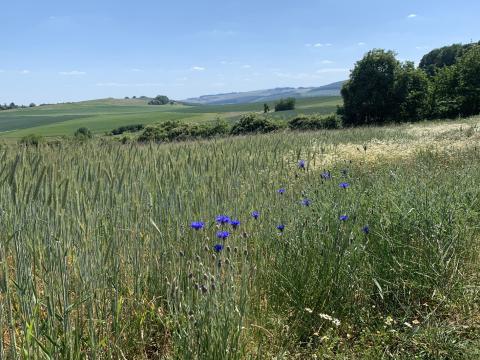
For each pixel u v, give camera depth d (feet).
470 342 9.52
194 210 14.05
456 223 13.80
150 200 12.45
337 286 10.96
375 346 9.33
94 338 8.25
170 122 102.32
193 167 16.99
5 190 11.37
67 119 316.19
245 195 16.08
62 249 8.55
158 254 11.66
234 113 315.99
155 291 10.99
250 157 25.00
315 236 12.14
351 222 12.48
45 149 20.13
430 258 12.03
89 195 12.19
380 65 133.90
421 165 24.43
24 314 7.68
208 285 8.33
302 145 40.40
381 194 15.97
